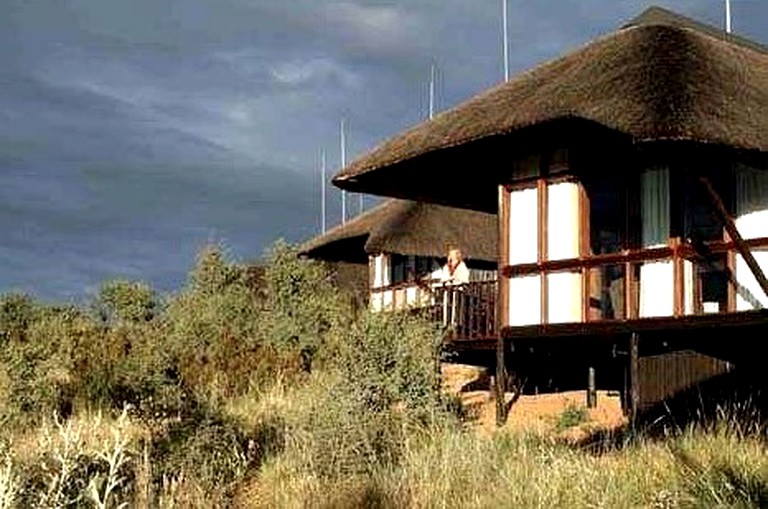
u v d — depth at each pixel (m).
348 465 14.26
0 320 29.50
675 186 18.19
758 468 11.74
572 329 18.52
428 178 22.48
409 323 17.83
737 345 18.27
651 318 17.33
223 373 21.34
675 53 17.78
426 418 15.91
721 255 17.66
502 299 20.08
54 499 8.23
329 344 23.27
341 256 41.31
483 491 12.28
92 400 17.59
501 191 20.55
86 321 29.91
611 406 20.30
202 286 30.77
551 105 17.83
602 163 19.16
